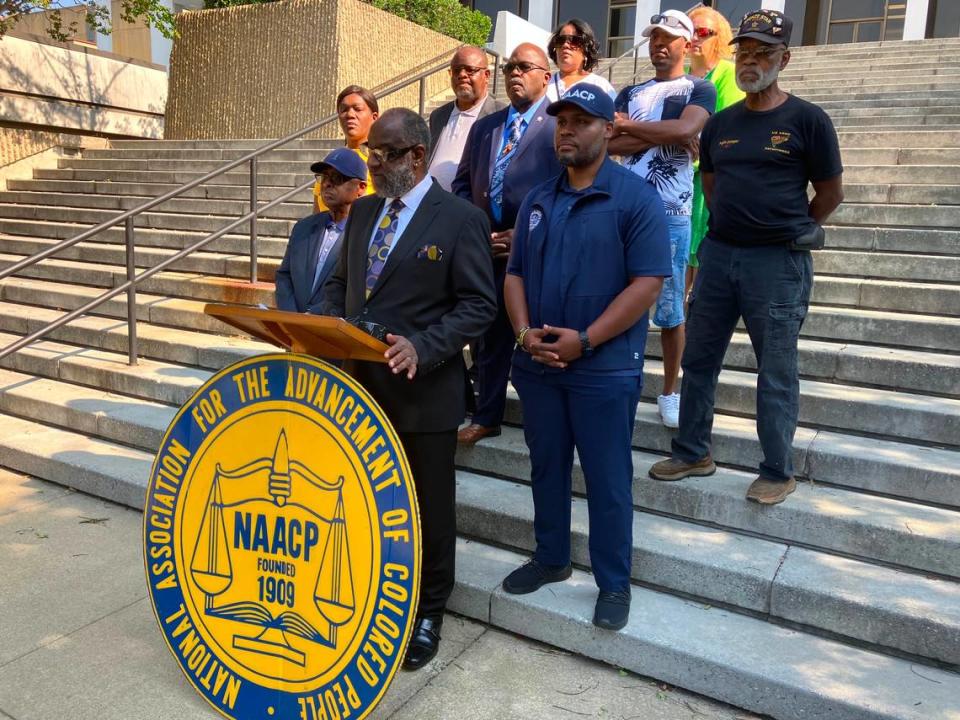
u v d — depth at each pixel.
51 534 3.77
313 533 2.31
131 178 8.81
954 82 8.34
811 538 2.99
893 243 4.86
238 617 2.40
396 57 10.22
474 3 17.53
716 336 3.15
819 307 4.49
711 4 15.82
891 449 3.31
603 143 2.62
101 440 4.68
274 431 2.35
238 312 2.22
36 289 6.49
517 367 2.84
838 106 8.32
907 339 3.99
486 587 3.01
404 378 2.66
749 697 2.50
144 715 2.52
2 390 5.14
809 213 3.10
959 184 5.48
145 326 5.81
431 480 2.74
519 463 3.64
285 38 9.59
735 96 4.09
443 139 4.18
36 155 9.44
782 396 3.00
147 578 2.53
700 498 3.20
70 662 2.79
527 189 3.47
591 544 2.77
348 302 2.79
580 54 3.83
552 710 2.53
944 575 2.77
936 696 2.37
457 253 2.62
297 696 2.34
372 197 2.82
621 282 2.64
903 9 14.96
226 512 2.42
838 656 2.58
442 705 2.55
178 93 10.50
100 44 15.94
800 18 15.60
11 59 9.03
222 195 7.98
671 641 2.65
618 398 2.63
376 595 2.24
